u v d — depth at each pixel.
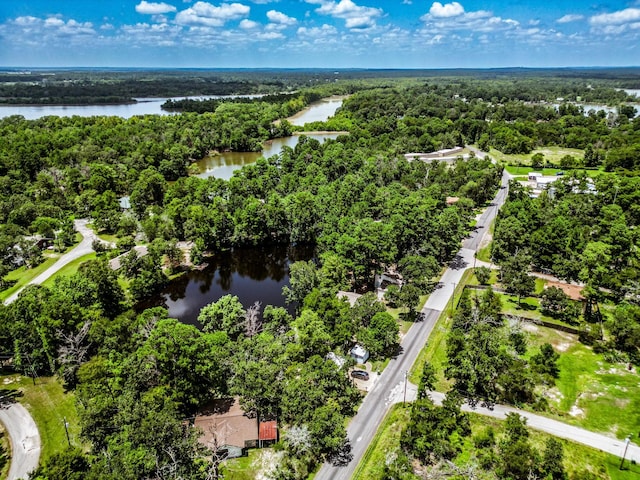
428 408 66.62
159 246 125.75
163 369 68.62
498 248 126.69
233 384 72.25
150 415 59.59
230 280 128.75
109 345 77.31
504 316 99.88
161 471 55.56
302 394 66.75
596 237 133.50
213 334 83.56
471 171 190.12
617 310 95.50
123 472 53.84
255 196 175.00
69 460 55.03
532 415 72.44
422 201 141.62
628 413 72.44
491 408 73.88
